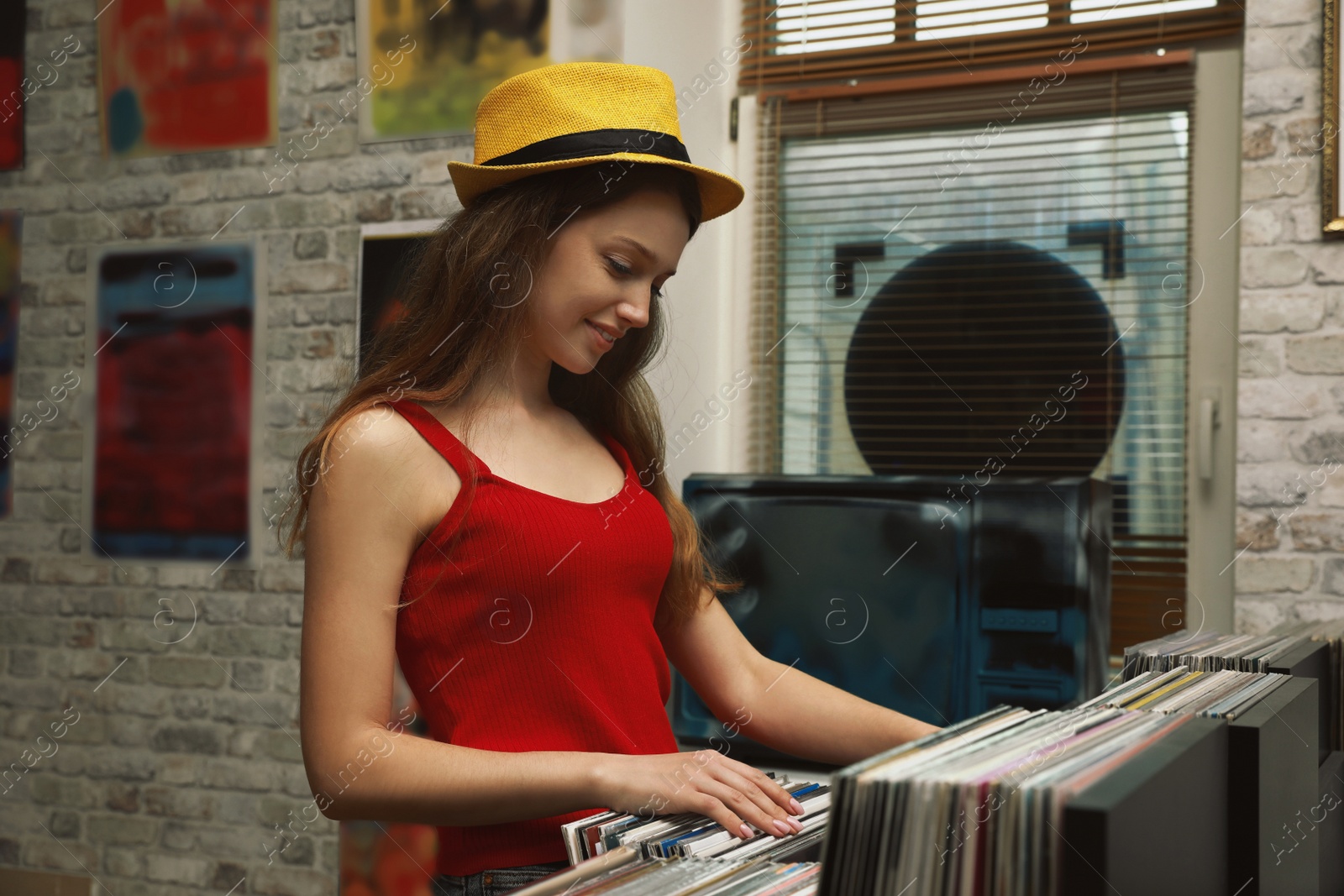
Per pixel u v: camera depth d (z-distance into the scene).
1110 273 2.18
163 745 2.49
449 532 0.83
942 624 1.62
